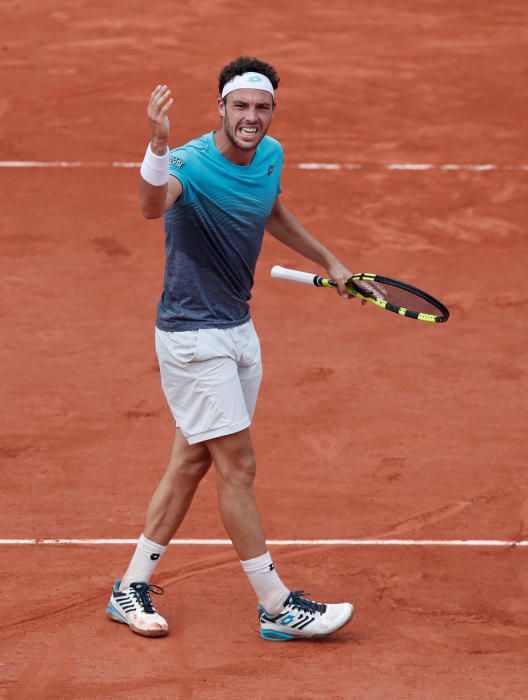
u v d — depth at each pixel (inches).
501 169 1888.5
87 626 823.7
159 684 753.0
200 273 765.3
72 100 2119.8
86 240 1614.2
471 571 911.0
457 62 2365.9
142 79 2233.0
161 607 852.0
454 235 1668.3
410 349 1328.7
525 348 1339.8
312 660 785.6
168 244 772.0
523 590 885.2
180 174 735.1
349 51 2410.2
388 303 840.3
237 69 738.2
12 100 2107.5
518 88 2236.7
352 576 901.8
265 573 792.9
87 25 2524.6
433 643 810.8
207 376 772.0
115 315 1401.3
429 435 1139.3
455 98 2178.9
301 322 1391.5
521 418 1178.0
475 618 845.2
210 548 938.1
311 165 1883.6
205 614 844.6
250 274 783.7
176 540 947.3
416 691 749.3
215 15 2610.7
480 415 1182.3
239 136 735.1
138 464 1074.1
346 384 1243.2
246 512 788.6
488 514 998.4
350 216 1720.0
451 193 1800.0
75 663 775.7
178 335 772.6
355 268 1561.3
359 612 852.6
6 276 1497.3
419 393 1226.6
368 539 956.6
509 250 1625.2
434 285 1513.3
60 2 2664.9
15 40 2423.7
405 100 2164.1
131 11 2615.7
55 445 1107.3
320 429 1146.0
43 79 2214.6
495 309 1444.4
